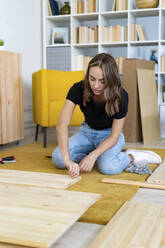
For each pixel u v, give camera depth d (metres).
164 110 4.05
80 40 4.35
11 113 3.18
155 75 4.17
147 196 1.67
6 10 3.78
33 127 4.37
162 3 3.95
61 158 2.14
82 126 2.32
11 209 1.31
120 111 1.93
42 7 4.63
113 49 4.54
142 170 2.12
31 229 1.13
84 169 1.92
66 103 1.94
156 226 1.21
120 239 1.11
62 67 4.41
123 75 3.59
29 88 4.30
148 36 4.37
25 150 2.98
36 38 4.51
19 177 1.87
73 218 1.22
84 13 4.25
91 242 1.17
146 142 3.52
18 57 3.27
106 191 1.72
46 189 1.58
